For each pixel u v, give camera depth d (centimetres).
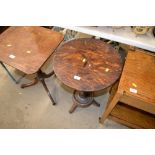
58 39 152
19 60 138
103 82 122
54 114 177
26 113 178
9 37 151
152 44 138
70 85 120
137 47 143
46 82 198
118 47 175
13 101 185
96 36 163
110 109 135
